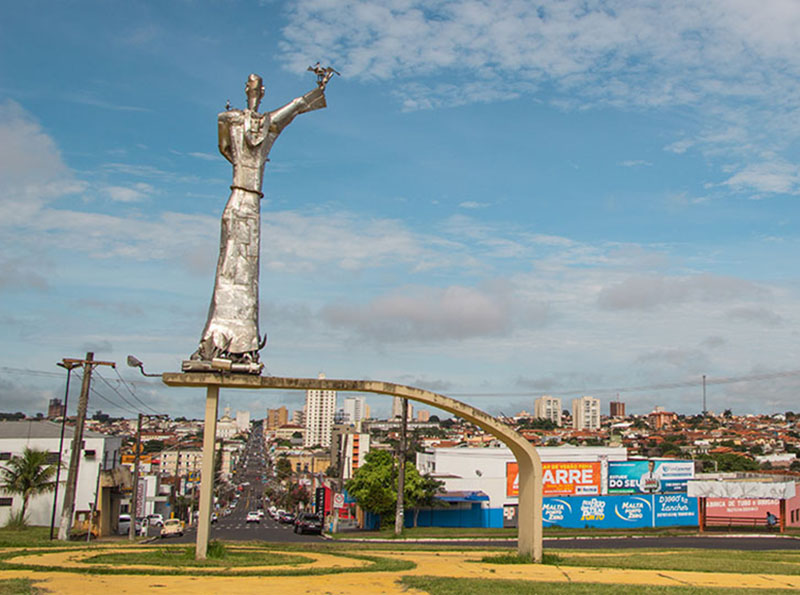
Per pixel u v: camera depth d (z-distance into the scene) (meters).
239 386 22.55
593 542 40.97
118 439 74.38
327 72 25.77
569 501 62.66
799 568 25.42
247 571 20.16
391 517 64.00
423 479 63.75
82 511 64.62
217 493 156.25
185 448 179.75
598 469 67.94
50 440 66.25
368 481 62.94
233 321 23.20
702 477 71.38
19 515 59.81
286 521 83.50
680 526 59.94
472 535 48.81
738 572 23.95
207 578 18.95
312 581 18.70
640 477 68.81
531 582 19.25
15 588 16.28
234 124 24.33
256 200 24.31
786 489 52.97
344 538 48.78
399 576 20.12
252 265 23.86
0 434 66.06
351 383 22.98
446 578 19.66
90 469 66.25
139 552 26.91
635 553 31.25
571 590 17.94
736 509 59.72
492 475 69.31
